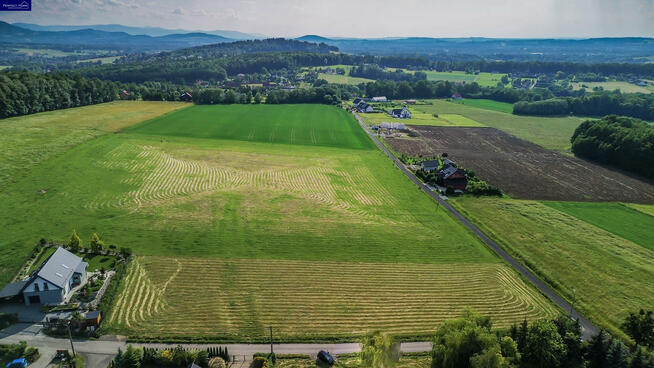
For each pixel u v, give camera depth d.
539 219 73.88
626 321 42.84
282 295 49.19
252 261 56.16
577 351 39.06
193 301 47.22
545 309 48.88
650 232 70.00
